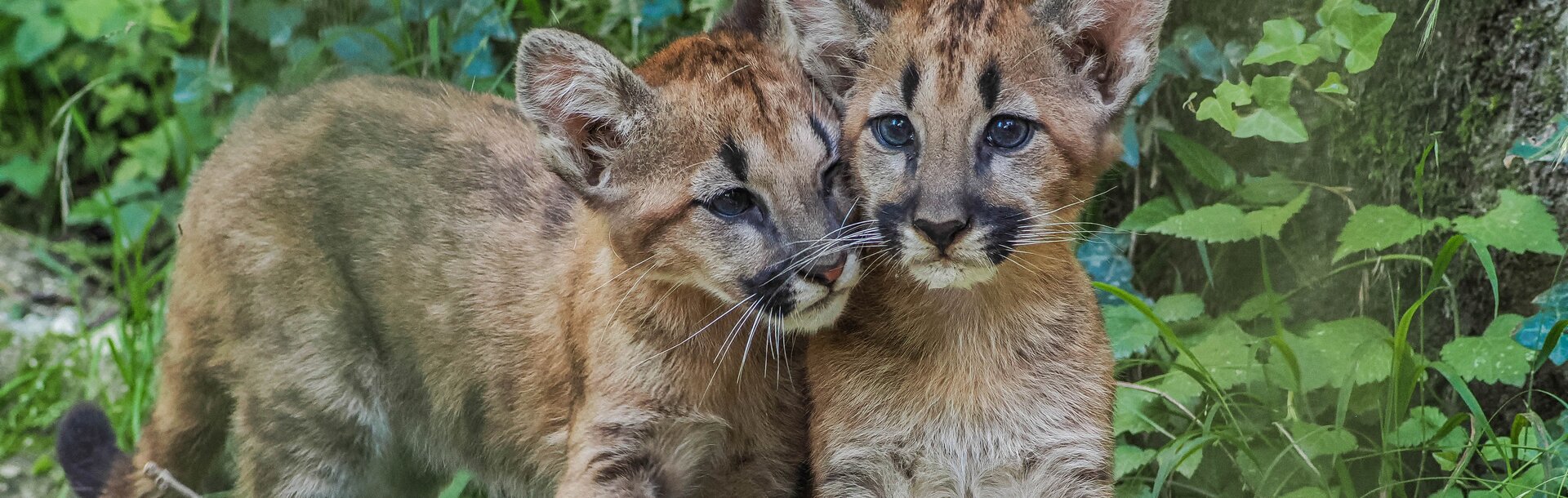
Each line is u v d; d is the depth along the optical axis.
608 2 6.65
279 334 5.05
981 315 4.27
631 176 4.30
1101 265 5.68
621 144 4.32
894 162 4.08
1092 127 4.18
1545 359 4.76
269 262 5.04
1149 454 5.08
